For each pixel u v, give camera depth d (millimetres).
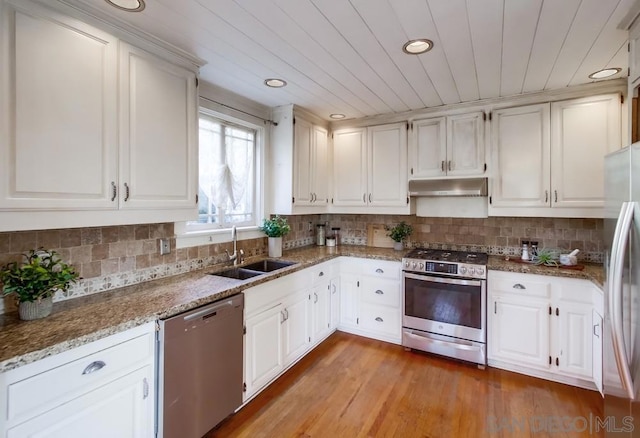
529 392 2324
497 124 2834
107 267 1888
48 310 1454
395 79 2395
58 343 1172
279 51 1960
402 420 2027
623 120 2387
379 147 3400
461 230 3307
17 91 1273
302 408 2146
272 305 2352
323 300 3092
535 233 2975
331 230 4047
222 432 1919
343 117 3451
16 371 1074
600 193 2465
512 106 2773
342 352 2961
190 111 2037
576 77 2336
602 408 2127
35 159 1329
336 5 1498
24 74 1292
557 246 2885
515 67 2174
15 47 1266
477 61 2082
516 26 1672
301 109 3150
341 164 3613
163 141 1868
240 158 2945
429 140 3146
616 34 1736
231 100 2721
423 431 1928
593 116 2479
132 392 1434
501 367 2682
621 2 1458
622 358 1354
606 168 1617
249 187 3061
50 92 1372
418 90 2617
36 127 1330
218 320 1843
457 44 1862
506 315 2611
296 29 1709
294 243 3643
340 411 2117
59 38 1398
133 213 1727
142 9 1522
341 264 3391
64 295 1689
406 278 2984
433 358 2855
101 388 1315
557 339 2438
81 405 1250
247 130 3020
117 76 1624
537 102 2676
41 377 1134
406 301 2988
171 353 1568
